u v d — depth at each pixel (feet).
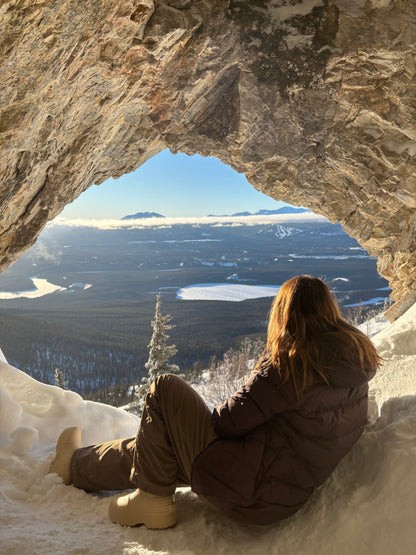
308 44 19.34
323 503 5.14
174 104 21.02
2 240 17.54
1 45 8.89
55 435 8.50
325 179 24.00
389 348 10.44
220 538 5.20
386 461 5.06
